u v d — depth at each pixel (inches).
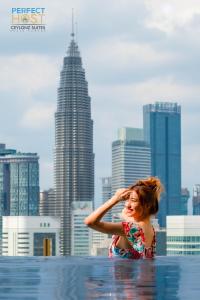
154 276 245.8
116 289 207.6
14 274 257.3
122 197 335.3
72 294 196.7
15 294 197.3
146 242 334.3
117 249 337.4
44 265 298.2
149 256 335.9
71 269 275.1
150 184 338.0
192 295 195.6
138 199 333.4
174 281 229.5
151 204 334.3
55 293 198.8
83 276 246.1
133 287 212.8
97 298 189.0
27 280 234.1
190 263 305.6
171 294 197.3
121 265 293.0
